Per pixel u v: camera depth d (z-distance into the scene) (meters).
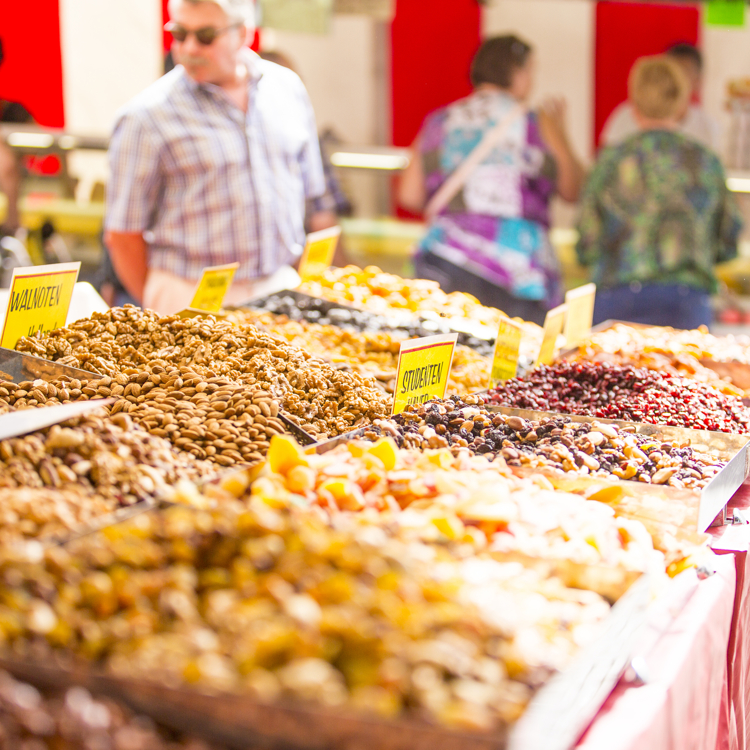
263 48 5.62
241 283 3.41
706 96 6.65
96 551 1.04
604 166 4.34
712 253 4.45
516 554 1.27
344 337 2.80
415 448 1.84
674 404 2.32
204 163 3.24
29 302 2.26
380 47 6.12
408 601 0.97
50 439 1.47
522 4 6.31
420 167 4.46
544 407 2.32
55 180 4.69
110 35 5.41
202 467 1.62
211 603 0.97
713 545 1.78
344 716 0.80
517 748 0.80
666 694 1.24
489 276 4.37
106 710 0.84
